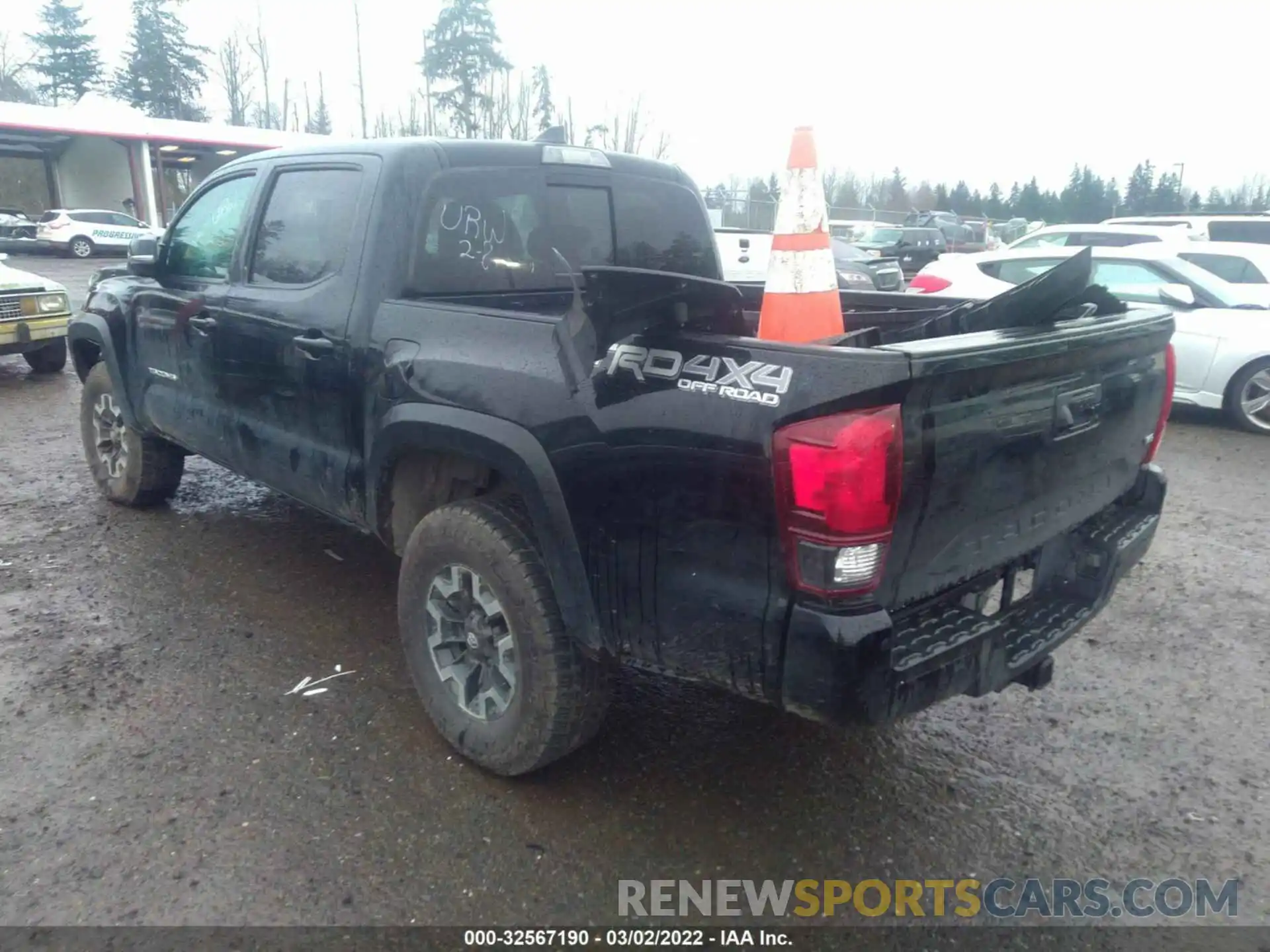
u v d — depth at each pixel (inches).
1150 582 198.5
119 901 103.3
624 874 110.6
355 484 142.9
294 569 193.8
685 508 99.3
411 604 131.5
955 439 95.1
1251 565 208.7
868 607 92.4
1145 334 122.9
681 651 103.0
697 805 123.0
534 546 116.9
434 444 124.6
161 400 193.8
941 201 2600.9
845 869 112.9
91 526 214.8
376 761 129.4
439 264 141.0
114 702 142.0
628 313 101.3
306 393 149.4
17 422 315.9
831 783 128.5
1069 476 115.4
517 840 115.1
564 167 159.0
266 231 163.0
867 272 561.3
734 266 461.1
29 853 109.9
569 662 115.5
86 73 2343.8
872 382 87.3
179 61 2197.3
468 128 1346.0
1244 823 122.0
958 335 106.8
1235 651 168.6
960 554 101.7
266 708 141.8
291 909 103.2
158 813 117.3
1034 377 103.7
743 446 93.7
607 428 104.4
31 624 166.1
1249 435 339.0
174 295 182.5
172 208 1600.6
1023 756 136.2
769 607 94.5
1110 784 129.8
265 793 121.8
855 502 88.1
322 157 153.9
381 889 106.5
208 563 195.2
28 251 1156.5
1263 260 404.5
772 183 1497.3
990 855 115.7
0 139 1363.2
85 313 215.8
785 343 94.3
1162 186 2876.5
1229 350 338.0
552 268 157.2
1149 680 157.9
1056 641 115.1
